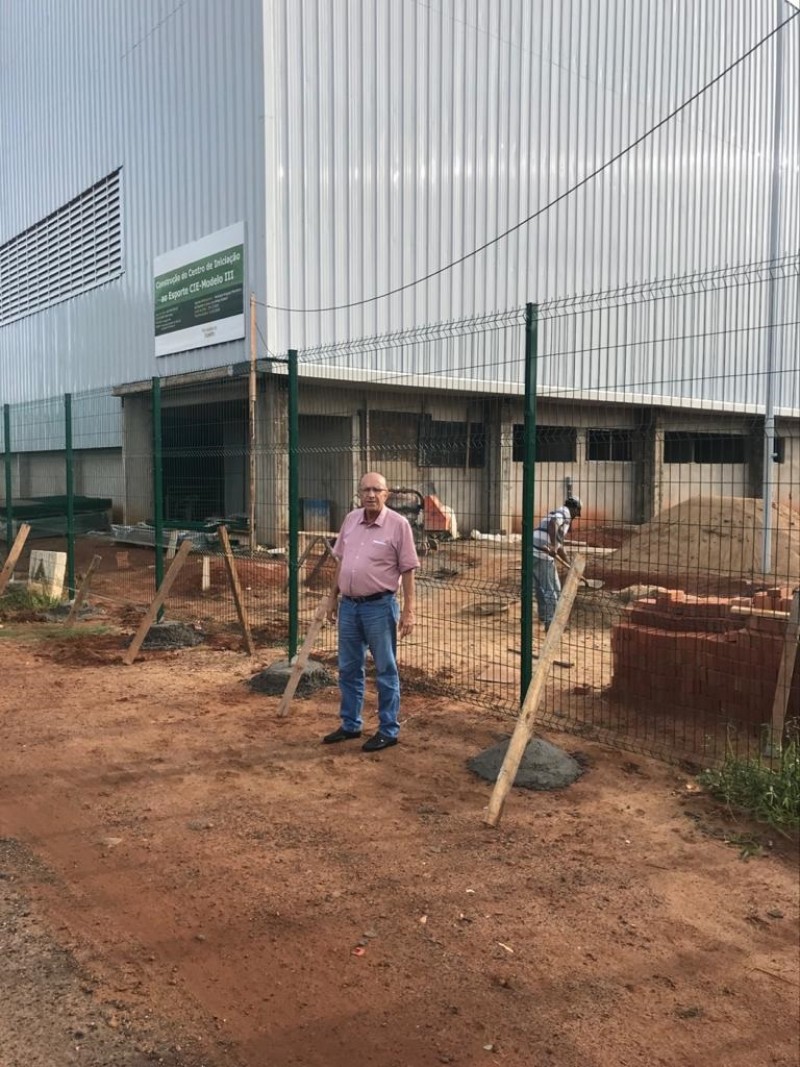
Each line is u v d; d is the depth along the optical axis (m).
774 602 6.14
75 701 6.88
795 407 24.27
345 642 5.82
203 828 4.52
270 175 15.69
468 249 18.56
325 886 3.91
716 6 23.28
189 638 9.02
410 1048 2.87
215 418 18.34
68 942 3.47
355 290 16.86
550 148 19.91
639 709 6.44
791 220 26.16
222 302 17.00
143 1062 2.78
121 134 20.36
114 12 20.25
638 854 4.23
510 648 9.08
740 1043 2.93
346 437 17.77
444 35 17.83
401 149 17.36
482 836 4.41
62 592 12.05
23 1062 2.76
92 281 22.28
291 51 15.77
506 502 19.69
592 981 3.24
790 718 5.51
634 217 21.78
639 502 21.19
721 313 22.39
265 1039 2.91
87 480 22.80
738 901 3.83
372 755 5.59
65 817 4.67
